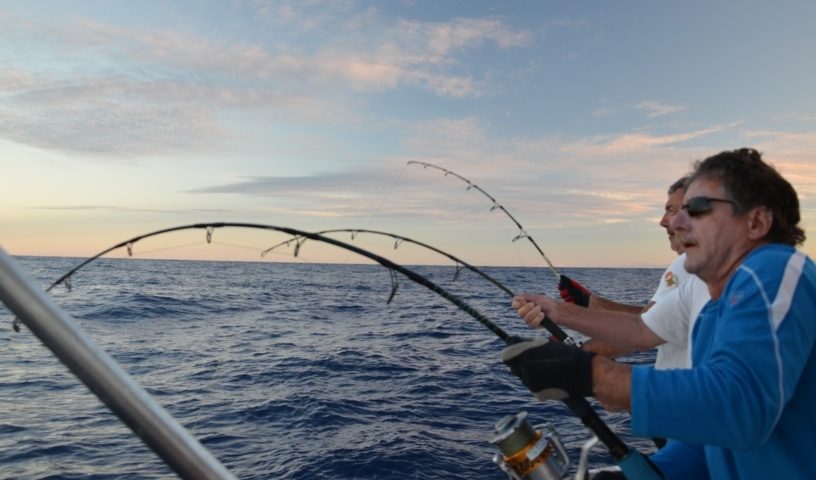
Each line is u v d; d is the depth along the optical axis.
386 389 8.92
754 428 1.22
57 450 5.90
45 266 60.28
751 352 1.26
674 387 1.25
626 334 2.51
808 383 1.37
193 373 10.21
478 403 8.09
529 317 2.59
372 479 5.33
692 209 1.62
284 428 6.88
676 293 2.47
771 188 1.55
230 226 2.51
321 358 11.79
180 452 0.82
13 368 10.02
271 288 37.81
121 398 0.78
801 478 1.37
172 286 36.69
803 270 1.36
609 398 1.33
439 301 28.02
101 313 18.95
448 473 5.48
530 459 1.61
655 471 1.64
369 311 23.12
